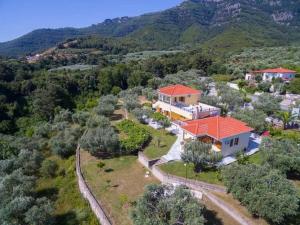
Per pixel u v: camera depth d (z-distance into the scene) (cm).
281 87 6544
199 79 7700
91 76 9175
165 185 2214
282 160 2606
